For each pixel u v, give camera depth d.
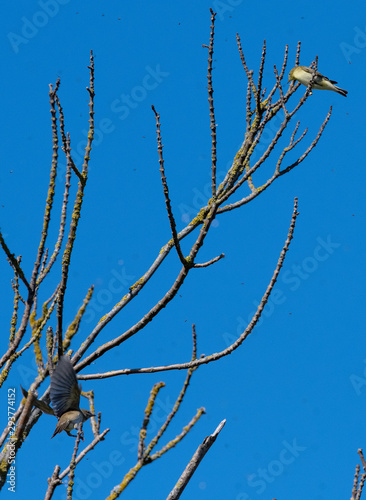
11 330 10.66
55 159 10.95
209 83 10.12
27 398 9.97
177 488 9.77
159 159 9.91
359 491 9.85
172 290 10.55
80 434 10.25
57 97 10.81
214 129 10.19
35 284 10.68
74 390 9.34
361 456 10.02
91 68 10.74
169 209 9.91
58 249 11.12
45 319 10.91
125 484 8.65
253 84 12.64
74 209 10.23
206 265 10.43
